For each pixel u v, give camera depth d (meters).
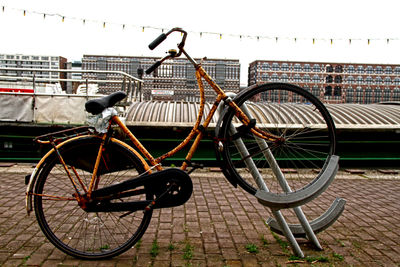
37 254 2.63
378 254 2.78
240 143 2.66
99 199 2.51
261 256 2.69
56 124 6.51
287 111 6.77
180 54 2.64
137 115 6.64
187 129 6.32
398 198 4.64
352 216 3.80
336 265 2.57
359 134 6.59
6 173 5.62
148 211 2.56
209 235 3.12
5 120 6.47
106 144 2.57
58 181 4.85
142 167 2.56
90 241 2.88
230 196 4.54
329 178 2.51
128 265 2.49
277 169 2.70
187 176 2.51
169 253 2.71
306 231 2.82
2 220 3.38
